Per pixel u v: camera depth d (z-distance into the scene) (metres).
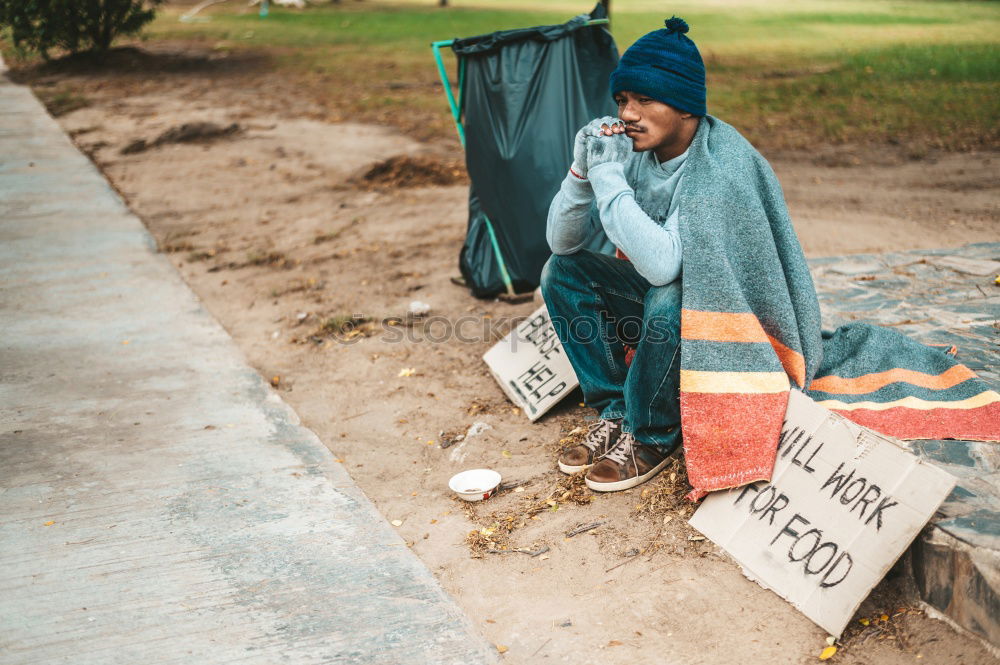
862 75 13.89
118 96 13.85
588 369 3.37
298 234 6.94
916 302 4.40
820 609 2.44
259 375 4.32
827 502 2.57
